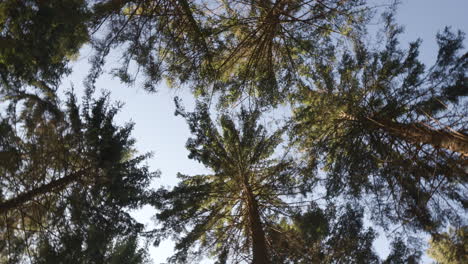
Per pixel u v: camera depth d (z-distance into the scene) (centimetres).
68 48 642
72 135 824
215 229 1080
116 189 868
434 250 901
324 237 851
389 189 890
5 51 556
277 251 955
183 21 885
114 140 891
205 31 889
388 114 855
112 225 832
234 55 1045
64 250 730
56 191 823
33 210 814
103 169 863
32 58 588
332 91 927
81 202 812
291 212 998
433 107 791
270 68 1054
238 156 1071
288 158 1012
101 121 886
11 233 773
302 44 1002
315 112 934
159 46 868
